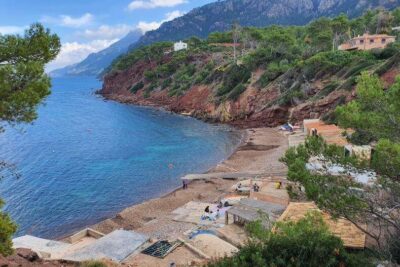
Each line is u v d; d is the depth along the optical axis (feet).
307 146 51.39
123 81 591.37
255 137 238.27
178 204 135.44
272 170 162.20
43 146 252.62
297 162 48.60
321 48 350.02
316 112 242.99
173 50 581.94
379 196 50.26
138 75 559.38
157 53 585.22
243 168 175.32
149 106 433.89
